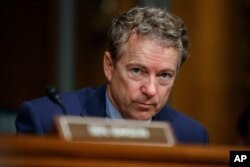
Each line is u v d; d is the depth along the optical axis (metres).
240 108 8.31
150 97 3.51
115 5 7.96
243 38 8.38
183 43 3.58
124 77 3.53
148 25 3.48
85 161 2.53
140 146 2.58
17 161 2.47
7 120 5.84
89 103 3.88
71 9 8.20
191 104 8.09
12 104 8.15
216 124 8.20
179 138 4.05
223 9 8.23
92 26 8.14
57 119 2.58
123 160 2.59
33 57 8.22
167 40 3.48
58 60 8.20
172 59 3.51
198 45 8.13
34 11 8.24
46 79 8.21
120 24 3.54
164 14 3.54
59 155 2.50
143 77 3.51
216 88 8.20
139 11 3.54
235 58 8.30
